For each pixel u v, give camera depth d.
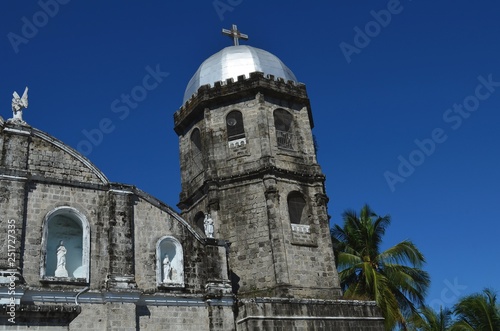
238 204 30.84
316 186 32.03
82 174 25.88
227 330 25.38
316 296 28.91
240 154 32.00
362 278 33.94
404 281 33.94
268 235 29.59
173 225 26.98
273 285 28.45
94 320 23.05
